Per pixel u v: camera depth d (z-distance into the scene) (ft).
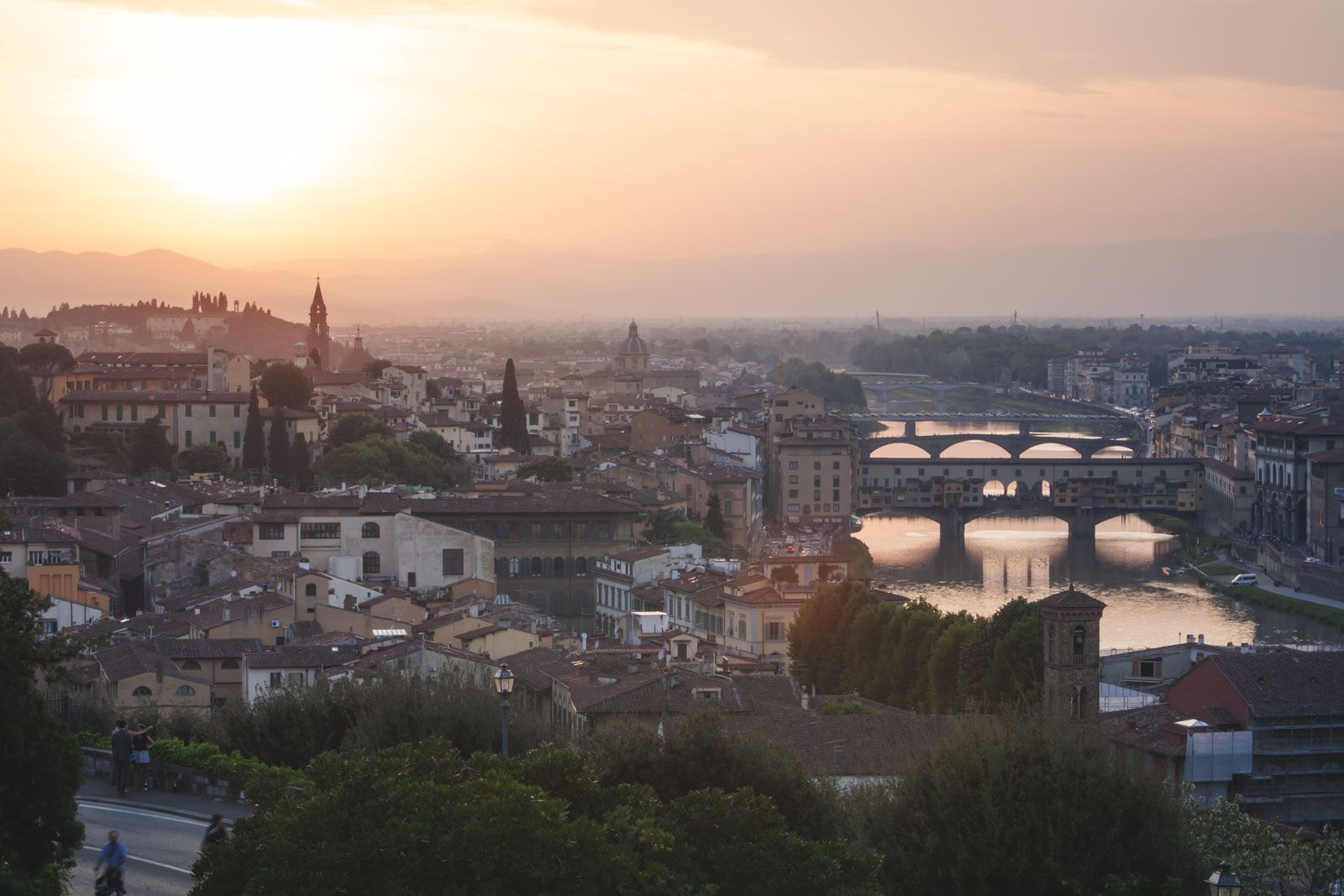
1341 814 493.36
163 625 648.79
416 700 397.39
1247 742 488.44
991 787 335.67
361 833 236.02
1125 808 337.72
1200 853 344.28
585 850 238.68
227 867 238.89
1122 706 537.24
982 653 623.77
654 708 476.54
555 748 274.36
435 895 232.12
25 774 283.59
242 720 413.59
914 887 332.39
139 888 277.03
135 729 437.58
